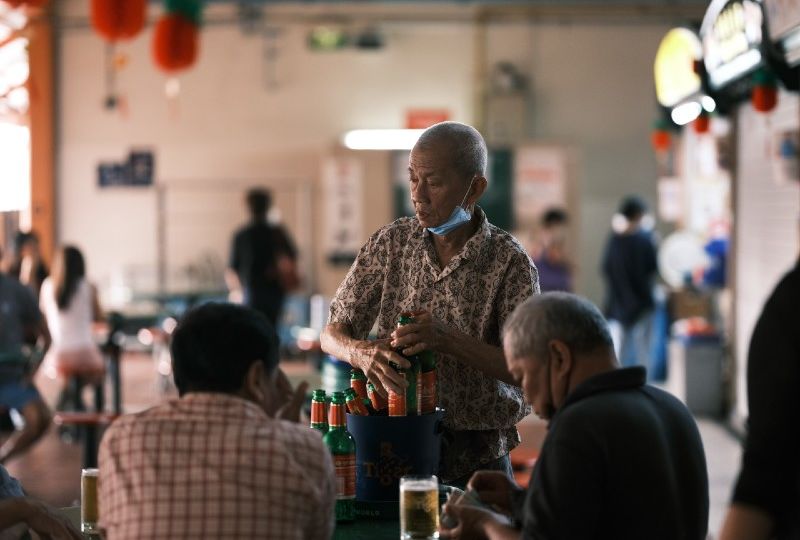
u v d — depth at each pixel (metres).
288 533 2.56
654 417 2.78
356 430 3.20
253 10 15.29
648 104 15.23
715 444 9.07
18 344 7.58
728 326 10.10
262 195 11.45
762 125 8.91
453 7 15.25
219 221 15.48
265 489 2.54
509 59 15.28
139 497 2.55
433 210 3.29
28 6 5.60
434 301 3.42
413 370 3.19
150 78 15.42
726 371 10.26
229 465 2.54
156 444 2.58
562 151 14.14
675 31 9.32
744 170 9.51
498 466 3.45
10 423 9.60
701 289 12.59
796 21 6.08
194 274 15.43
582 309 2.81
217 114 15.47
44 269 10.02
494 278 3.38
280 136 15.46
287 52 15.40
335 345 3.38
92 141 15.42
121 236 15.49
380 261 3.50
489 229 3.42
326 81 15.41
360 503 3.21
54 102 15.31
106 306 15.16
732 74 7.88
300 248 15.42
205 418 2.60
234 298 12.66
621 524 2.71
